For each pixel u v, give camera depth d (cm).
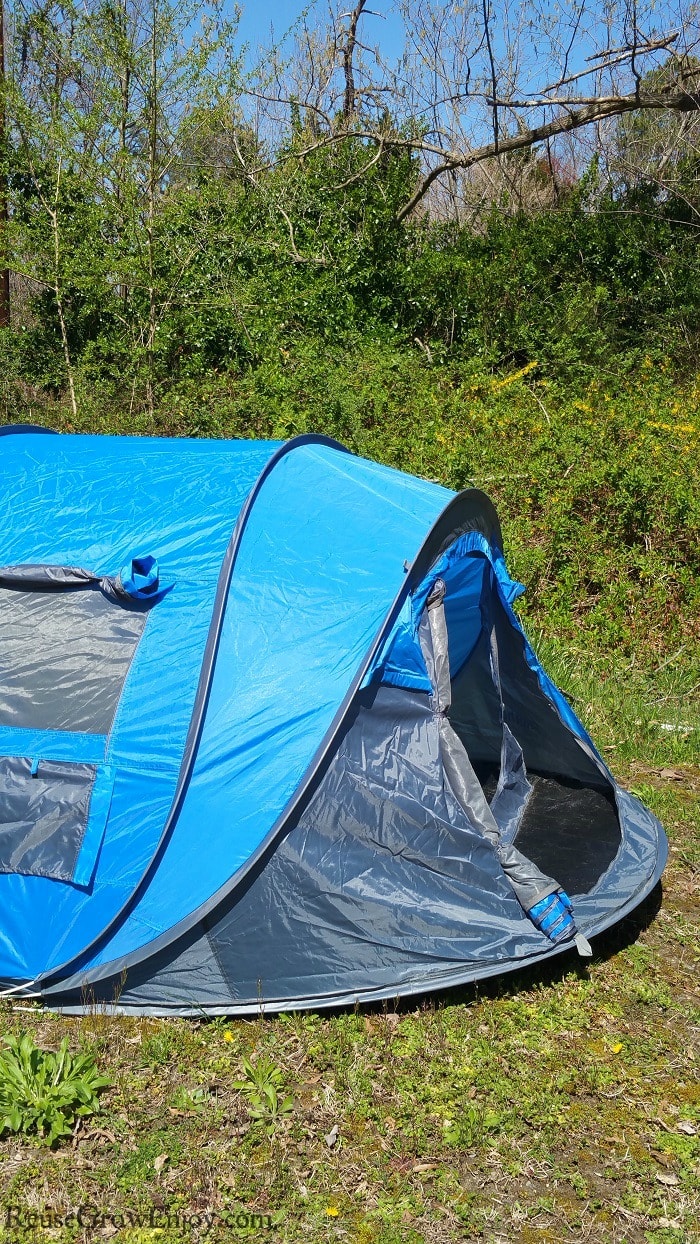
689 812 290
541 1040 194
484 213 1008
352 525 233
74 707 205
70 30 609
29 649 211
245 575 216
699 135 936
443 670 217
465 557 243
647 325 783
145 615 210
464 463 454
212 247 671
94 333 689
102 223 648
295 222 768
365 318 732
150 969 197
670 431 510
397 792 206
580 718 348
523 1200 160
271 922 198
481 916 205
